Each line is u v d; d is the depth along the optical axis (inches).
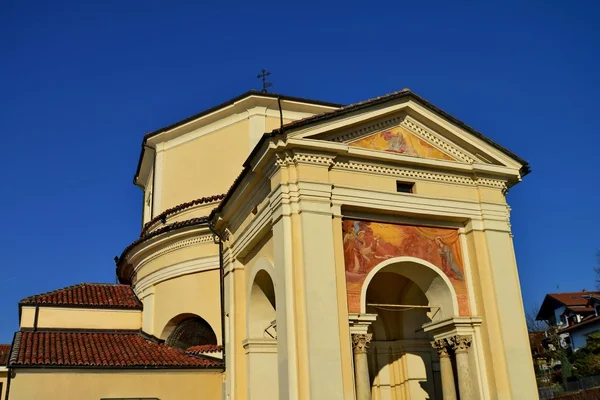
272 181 588.7
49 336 833.5
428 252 626.5
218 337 838.5
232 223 740.7
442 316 630.5
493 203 657.0
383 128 636.7
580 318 1834.4
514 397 579.2
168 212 956.6
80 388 721.6
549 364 1716.3
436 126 655.8
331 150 583.8
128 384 740.7
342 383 516.1
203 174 962.1
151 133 1029.8
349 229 594.2
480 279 623.5
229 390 691.4
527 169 690.8
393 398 751.7
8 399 692.1
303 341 521.3
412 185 634.8
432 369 761.0
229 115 959.6
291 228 557.3
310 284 534.9
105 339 851.4
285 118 942.4
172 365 757.9
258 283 678.5
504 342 598.2
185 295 885.2
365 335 558.9
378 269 593.6
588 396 1116.5
